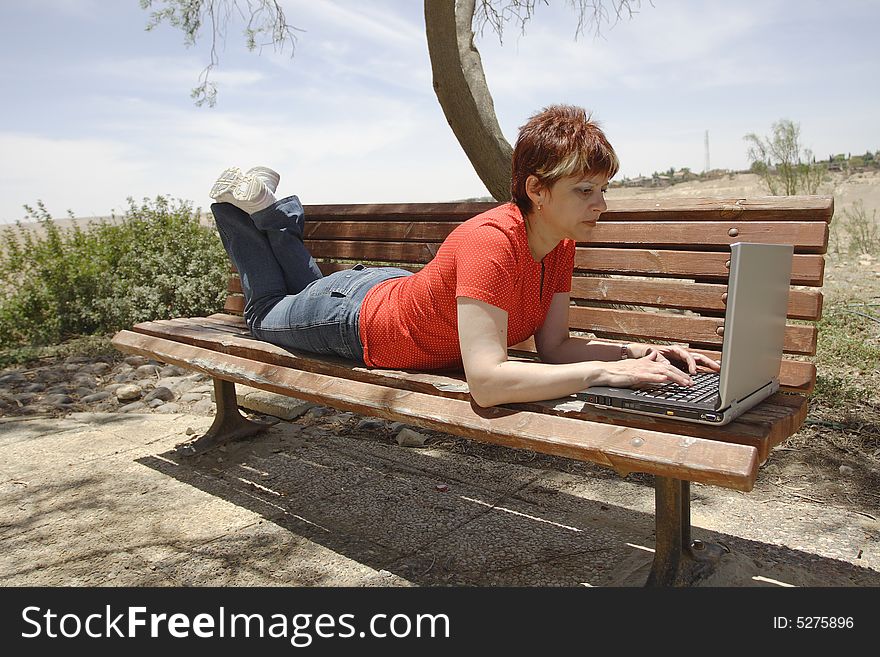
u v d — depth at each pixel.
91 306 7.25
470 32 4.84
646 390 2.06
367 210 3.76
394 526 2.91
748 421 1.91
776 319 2.13
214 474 3.54
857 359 4.54
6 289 7.39
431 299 2.42
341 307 2.78
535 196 2.18
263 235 3.30
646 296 2.70
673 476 1.81
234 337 3.45
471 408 2.27
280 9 6.66
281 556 2.71
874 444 3.40
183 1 6.44
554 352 2.56
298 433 4.04
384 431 4.02
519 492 3.18
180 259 7.38
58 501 3.29
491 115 4.66
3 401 4.97
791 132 9.98
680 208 2.64
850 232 9.28
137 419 4.47
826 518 2.79
